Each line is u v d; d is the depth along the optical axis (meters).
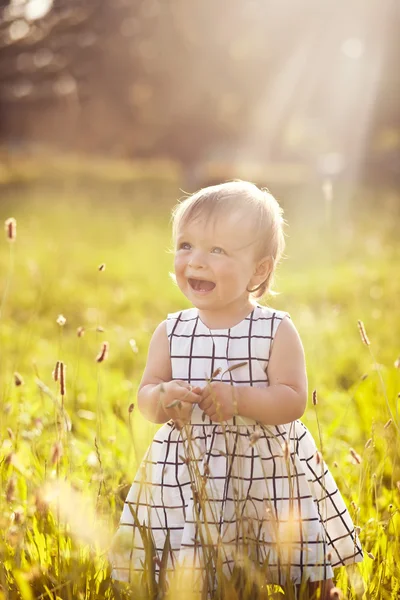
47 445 3.34
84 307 8.31
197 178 25.55
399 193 21.38
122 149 32.41
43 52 30.55
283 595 2.19
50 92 30.47
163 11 28.28
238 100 29.36
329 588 2.30
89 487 2.91
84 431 3.86
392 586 2.32
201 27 27.95
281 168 28.53
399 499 2.79
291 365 2.36
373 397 4.13
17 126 33.56
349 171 24.23
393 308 7.21
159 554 2.30
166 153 31.97
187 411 2.22
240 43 27.83
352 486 3.09
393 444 3.02
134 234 16.36
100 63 29.47
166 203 22.02
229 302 2.35
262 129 30.70
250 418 2.29
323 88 28.33
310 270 10.55
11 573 2.28
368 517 2.78
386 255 11.55
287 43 27.38
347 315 7.03
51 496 2.38
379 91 27.23
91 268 11.36
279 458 2.31
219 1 27.58
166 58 28.84
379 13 25.52
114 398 4.49
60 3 30.23
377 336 5.95
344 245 12.84
